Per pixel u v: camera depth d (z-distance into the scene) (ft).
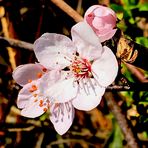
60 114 0.56
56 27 0.80
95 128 0.88
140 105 0.65
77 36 0.53
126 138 0.67
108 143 0.77
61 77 0.55
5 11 0.79
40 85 0.55
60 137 0.86
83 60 0.55
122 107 0.70
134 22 0.70
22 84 0.56
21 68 0.55
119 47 0.52
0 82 0.81
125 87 0.57
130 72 0.69
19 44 0.67
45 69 0.56
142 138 0.77
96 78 0.53
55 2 0.66
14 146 0.83
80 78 0.55
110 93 0.69
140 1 0.78
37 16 0.80
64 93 0.55
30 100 0.57
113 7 0.70
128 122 0.67
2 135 0.81
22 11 0.80
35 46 0.54
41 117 0.80
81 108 0.54
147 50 0.53
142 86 0.57
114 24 0.52
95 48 0.52
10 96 0.79
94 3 0.78
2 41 0.67
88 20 0.52
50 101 0.55
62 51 0.55
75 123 0.88
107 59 0.51
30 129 0.82
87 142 0.87
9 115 0.85
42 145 0.85
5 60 0.81
